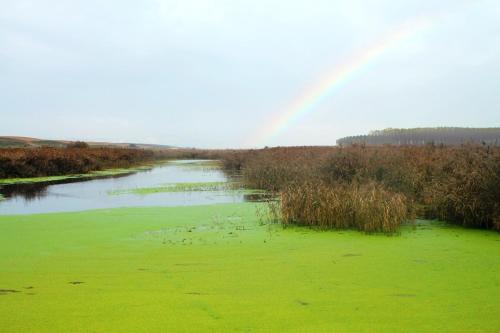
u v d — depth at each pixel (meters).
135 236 10.12
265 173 22.50
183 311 5.20
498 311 5.14
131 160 48.28
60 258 7.96
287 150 31.56
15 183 25.78
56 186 24.09
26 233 10.53
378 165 14.14
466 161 12.23
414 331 4.61
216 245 8.98
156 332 4.61
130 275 6.77
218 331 4.62
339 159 15.29
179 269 7.11
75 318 5.00
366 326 4.73
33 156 30.83
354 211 10.59
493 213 9.89
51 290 6.02
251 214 13.34
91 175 32.50
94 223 11.95
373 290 5.93
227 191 21.02
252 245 8.92
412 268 7.02
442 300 5.52
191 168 42.47
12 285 6.28
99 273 6.91
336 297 5.65
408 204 11.44
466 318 4.94
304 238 9.57
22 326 4.78
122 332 4.61
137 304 5.43
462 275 6.60
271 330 4.64
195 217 12.91
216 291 5.94
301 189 11.86
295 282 6.33
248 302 5.49
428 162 15.02
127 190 21.91
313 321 4.88
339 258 7.74
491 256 7.73
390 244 8.83
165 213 13.72
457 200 10.46
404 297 5.64
